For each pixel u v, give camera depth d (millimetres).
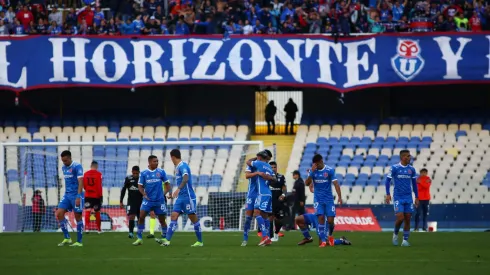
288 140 95000
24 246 53000
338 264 40250
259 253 46812
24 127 94375
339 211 75562
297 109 99125
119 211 74250
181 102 100188
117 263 41062
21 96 100000
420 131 92562
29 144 71750
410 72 87312
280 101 108812
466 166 87375
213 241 57844
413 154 89000
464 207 80250
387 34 87688
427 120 95188
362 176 85562
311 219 54000
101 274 36250
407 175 52031
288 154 93750
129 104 100812
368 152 89625
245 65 87750
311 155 89625
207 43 88000
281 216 58656
